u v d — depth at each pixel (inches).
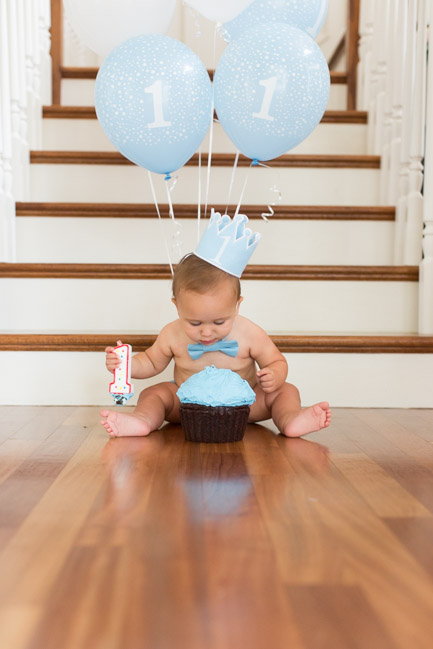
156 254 93.4
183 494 43.3
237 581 30.6
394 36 101.8
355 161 103.5
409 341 72.5
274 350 64.1
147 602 28.6
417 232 91.4
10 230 90.4
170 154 64.6
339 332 84.0
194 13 76.3
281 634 26.1
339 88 129.4
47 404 72.5
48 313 82.6
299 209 94.3
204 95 63.2
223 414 56.6
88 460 51.3
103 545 34.7
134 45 62.7
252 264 87.1
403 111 94.7
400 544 35.1
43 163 103.0
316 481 46.5
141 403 63.0
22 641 25.5
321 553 33.9
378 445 57.1
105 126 64.4
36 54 111.0
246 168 102.5
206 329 59.1
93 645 25.3
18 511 39.8
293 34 62.9
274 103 61.4
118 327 82.7
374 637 25.9
